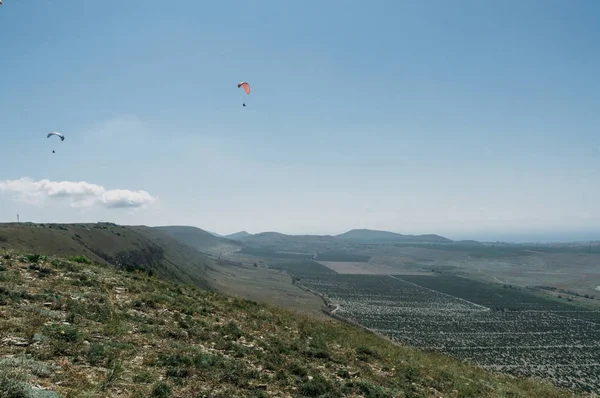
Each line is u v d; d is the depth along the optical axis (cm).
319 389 1353
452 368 2531
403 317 12512
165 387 1039
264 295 13588
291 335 2172
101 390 957
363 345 2372
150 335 1492
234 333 1855
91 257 7612
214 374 1245
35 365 987
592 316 14275
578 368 7850
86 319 1521
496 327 11819
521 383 2684
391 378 1788
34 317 1355
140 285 2416
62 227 8931
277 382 1349
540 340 10356
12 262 2206
